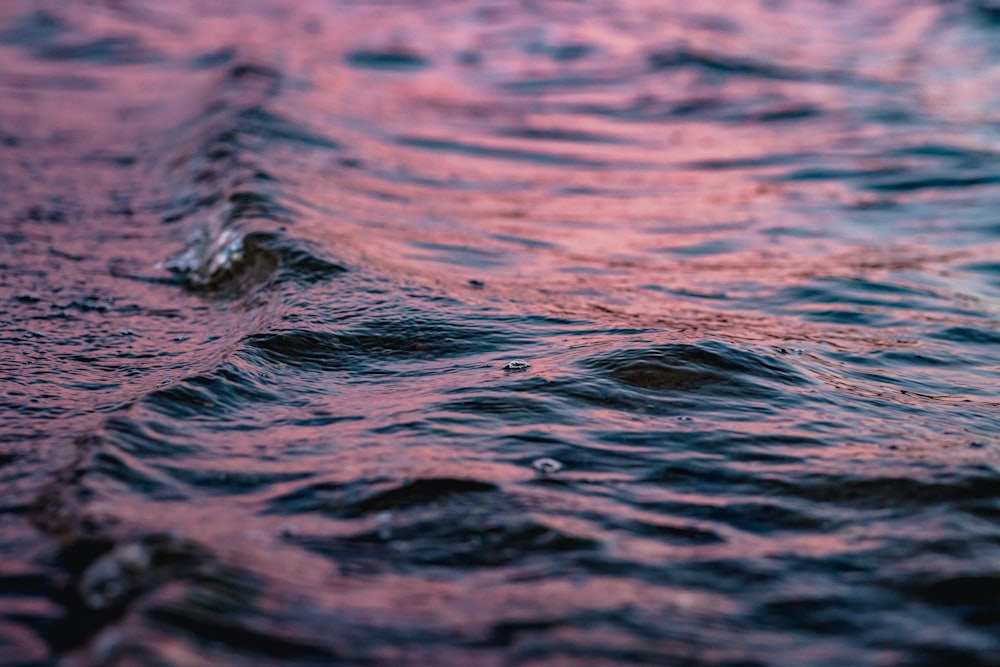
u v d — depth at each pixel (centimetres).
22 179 654
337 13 1698
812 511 224
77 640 166
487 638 170
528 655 165
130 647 156
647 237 585
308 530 208
